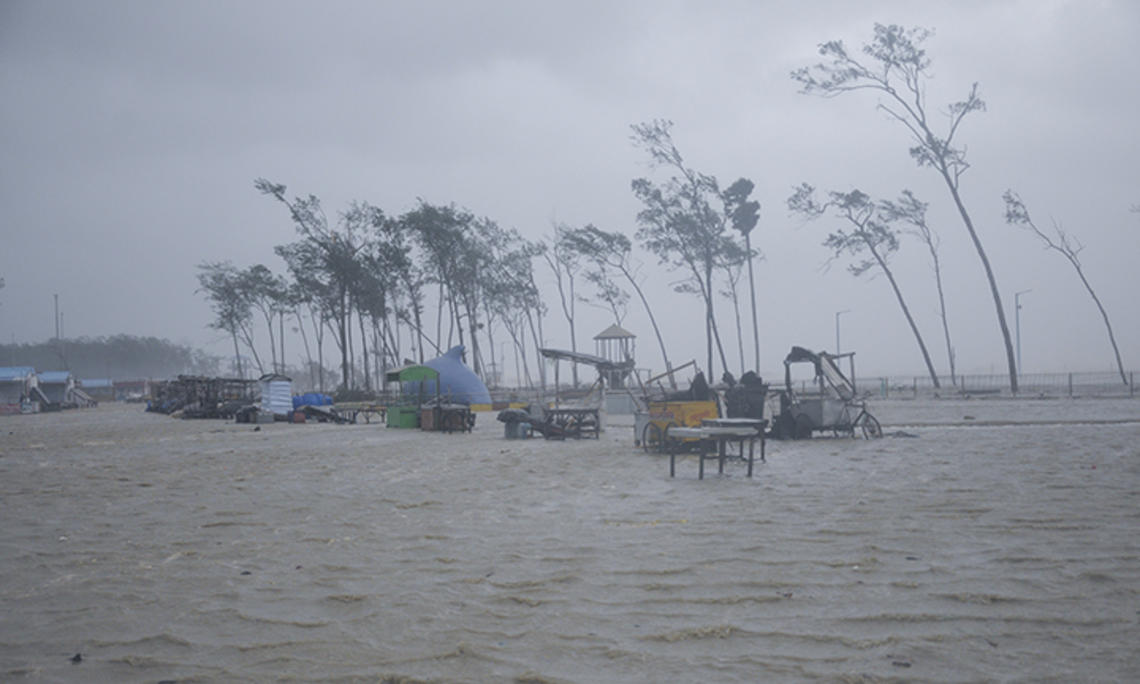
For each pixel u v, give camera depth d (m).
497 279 80.38
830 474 12.66
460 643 4.82
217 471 15.74
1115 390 58.06
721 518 8.77
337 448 21.47
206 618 5.48
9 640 5.10
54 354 175.00
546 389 72.00
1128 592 5.52
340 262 69.06
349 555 7.39
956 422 25.98
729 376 20.50
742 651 4.60
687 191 66.31
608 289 80.25
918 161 60.41
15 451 22.73
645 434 17.98
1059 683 4.02
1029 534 7.46
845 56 58.94
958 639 4.70
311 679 4.33
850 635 4.82
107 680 4.39
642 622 5.16
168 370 196.88
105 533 8.87
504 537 8.02
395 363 83.69
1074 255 65.94
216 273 88.62
